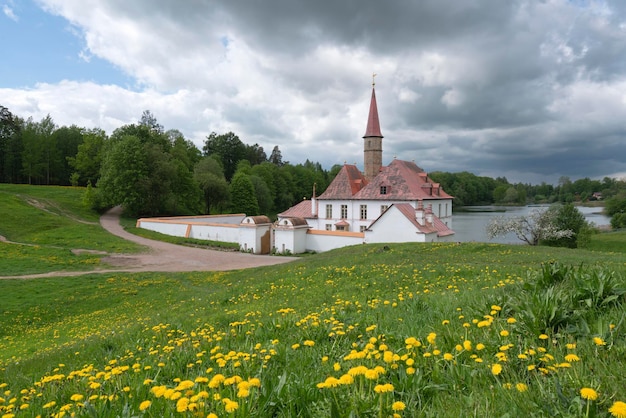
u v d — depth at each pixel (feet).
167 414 11.53
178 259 136.15
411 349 15.17
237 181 328.49
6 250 131.54
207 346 22.61
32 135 321.11
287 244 158.61
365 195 192.44
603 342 13.00
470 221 339.16
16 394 19.02
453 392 12.03
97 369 22.53
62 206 234.17
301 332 22.26
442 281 46.03
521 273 46.19
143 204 241.35
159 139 305.94
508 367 12.83
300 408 11.64
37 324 67.26
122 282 95.45
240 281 81.25
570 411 9.58
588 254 83.25
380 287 47.21
